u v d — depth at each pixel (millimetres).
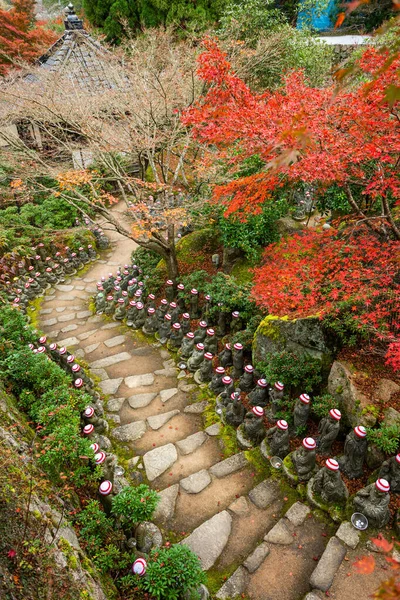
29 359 6949
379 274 5863
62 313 11875
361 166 6273
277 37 12773
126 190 17891
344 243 6715
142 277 12328
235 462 6246
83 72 14039
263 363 7402
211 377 8336
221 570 4781
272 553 4828
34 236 14578
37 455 4680
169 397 7988
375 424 5629
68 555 3725
